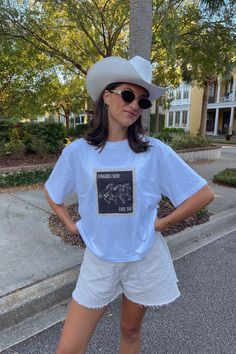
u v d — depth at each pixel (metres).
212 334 2.57
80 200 1.62
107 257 1.58
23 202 5.75
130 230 1.56
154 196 1.59
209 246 4.37
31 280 3.06
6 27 7.54
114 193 1.52
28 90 11.21
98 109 1.56
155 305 1.68
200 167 11.09
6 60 9.53
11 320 2.62
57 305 2.91
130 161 1.52
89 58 9.20
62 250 3.77
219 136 34.12
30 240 4.04
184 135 14.08
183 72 11.75
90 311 1.65
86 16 7.22
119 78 1.47
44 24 7.97
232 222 5.45
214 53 8.01
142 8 4.50
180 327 2.64
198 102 35.41
